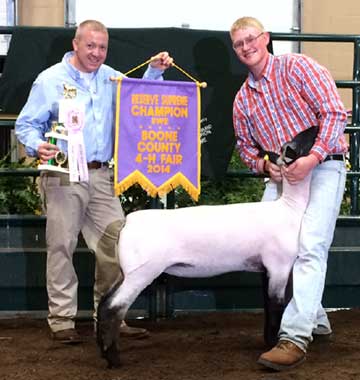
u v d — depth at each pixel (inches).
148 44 209.8
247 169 223.3
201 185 225.8
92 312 214.2
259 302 220.4
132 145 184.2
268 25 341.1
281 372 154.2
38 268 211.6
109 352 156.9
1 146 275.7
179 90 187.2
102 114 182.2
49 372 156.3
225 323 205.0
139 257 154.3
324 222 158.7
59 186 178.2
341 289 220.2
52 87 177.5
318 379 149.6
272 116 166.9
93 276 212.7
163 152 186.5
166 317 213.9
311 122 163.6
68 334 182.4
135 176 184.5
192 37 210.1
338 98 159.0
